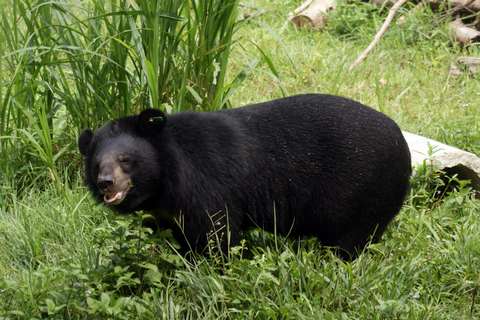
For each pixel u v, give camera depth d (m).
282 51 17.92
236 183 9.93
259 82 16.62
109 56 12.50
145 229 9.63
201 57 12.36
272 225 10.42
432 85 16.88
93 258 10.21
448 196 12.30
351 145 10.15
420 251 10.56
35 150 12.59
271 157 10.16
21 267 10.62
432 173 12.16
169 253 10.20
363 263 9.97
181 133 9.89
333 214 10.28
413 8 19.28
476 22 18.84
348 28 19.36
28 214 11.58
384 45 18.53
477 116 15.27
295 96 10.58
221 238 9.88
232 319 9.20
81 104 12.63
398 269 9.84
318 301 9.27
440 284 9.97
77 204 11.45
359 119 10.27
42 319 9.12
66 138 12.89
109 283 9.51
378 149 10.19
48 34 12.65
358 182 10.18
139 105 12.53
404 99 16.20
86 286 9.24
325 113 10.30
